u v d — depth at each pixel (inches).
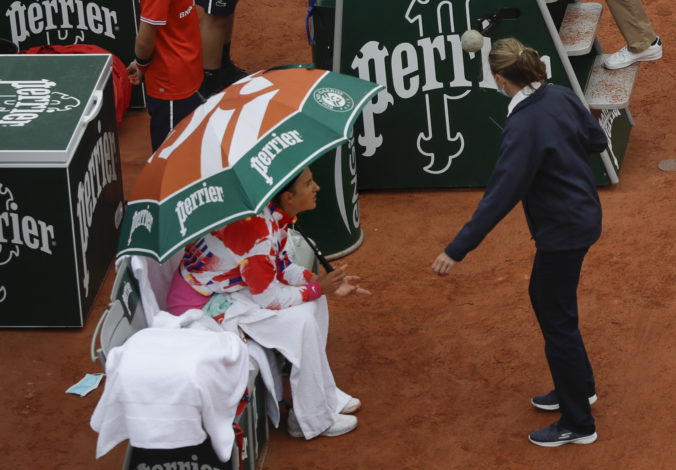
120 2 1211.2
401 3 965.8
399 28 976.9
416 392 750.5
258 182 583.5
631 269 888.3
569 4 1082.7
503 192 597.9
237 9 1582.2
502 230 969.5
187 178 600.4
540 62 598.2
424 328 827.4
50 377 791.1
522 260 917.2
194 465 603.2
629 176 1046.4
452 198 1037.8
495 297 863.7
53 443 717.9
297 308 659.4
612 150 1031.0
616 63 1039.6
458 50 980.6
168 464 604.1
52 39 1232.8
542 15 955.3
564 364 647.1
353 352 801.6
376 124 1018.1
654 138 1118.4
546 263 621.6
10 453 708.0
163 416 557.9
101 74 919.7
